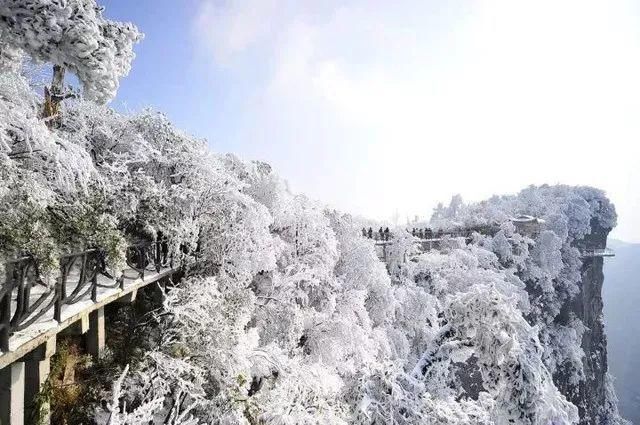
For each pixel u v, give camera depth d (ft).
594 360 187.73
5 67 21.43
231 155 62.18
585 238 197.88
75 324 24.59
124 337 34.19
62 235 22.25
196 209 43.57
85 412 26.53
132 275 34.71
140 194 36.99
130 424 24.80
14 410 19.52
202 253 44.93
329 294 58.95
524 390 20.11
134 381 30.07
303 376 39.91
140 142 42.34
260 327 50.75
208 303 36.76
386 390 22.24
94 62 20.92
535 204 186.39
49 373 24.16
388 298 71.36
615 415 194.29
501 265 132.77
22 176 22.99
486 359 21.54
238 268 44.62
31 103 36.37
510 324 21.54
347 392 23.40
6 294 16.10
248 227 46.68
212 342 35.06
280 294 53.36
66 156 25.86
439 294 95.61
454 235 141.90
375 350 62.39
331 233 63.21
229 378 33.81
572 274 167.73
